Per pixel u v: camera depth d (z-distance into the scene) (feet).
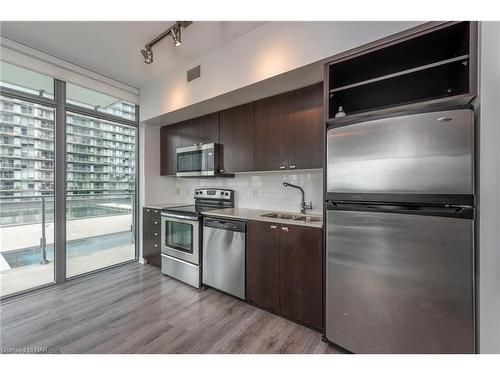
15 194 7.85
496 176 3.61
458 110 3.78
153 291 7.97
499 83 3.57
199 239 8.16
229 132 8.61
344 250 4.93
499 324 3.63
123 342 5.31
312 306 5.70
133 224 11.32
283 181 8.46
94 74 9.04
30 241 8.17
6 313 6.50
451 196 3.83
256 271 6.74
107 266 10.21
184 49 7.46
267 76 6.16
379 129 4.46
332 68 5.49
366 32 4.79
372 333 4.58
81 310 6.68
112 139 10.41
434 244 3.97
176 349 5.10
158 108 9.70
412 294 4.16
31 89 7.84
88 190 9.64
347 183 4.89
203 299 7.39
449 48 4.72
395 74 4.69
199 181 11.39
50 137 8.44
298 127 6.86
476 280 3.71
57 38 6.93
